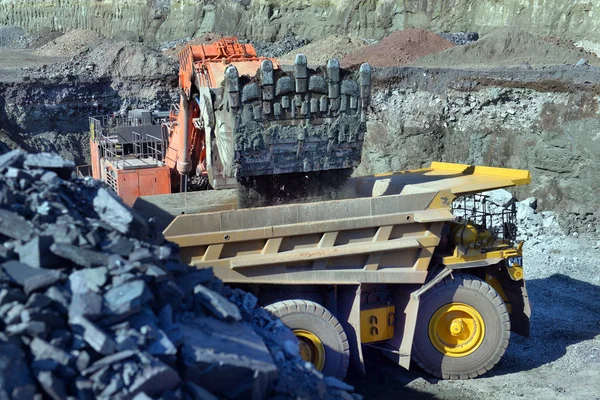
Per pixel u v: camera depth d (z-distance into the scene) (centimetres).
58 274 387
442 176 869
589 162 1363
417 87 1639
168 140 1205
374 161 1672
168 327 418
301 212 674
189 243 629
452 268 754
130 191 1090
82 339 366
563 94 1418
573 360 825
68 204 469
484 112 1541
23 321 355
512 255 788
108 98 2031
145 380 357
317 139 753
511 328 834
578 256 1255
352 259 703
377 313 752
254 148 728
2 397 319
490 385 758
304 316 668
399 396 726
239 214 650
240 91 709
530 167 1458
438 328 763
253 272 656
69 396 343
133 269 414
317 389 471
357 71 750
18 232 413
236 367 414
